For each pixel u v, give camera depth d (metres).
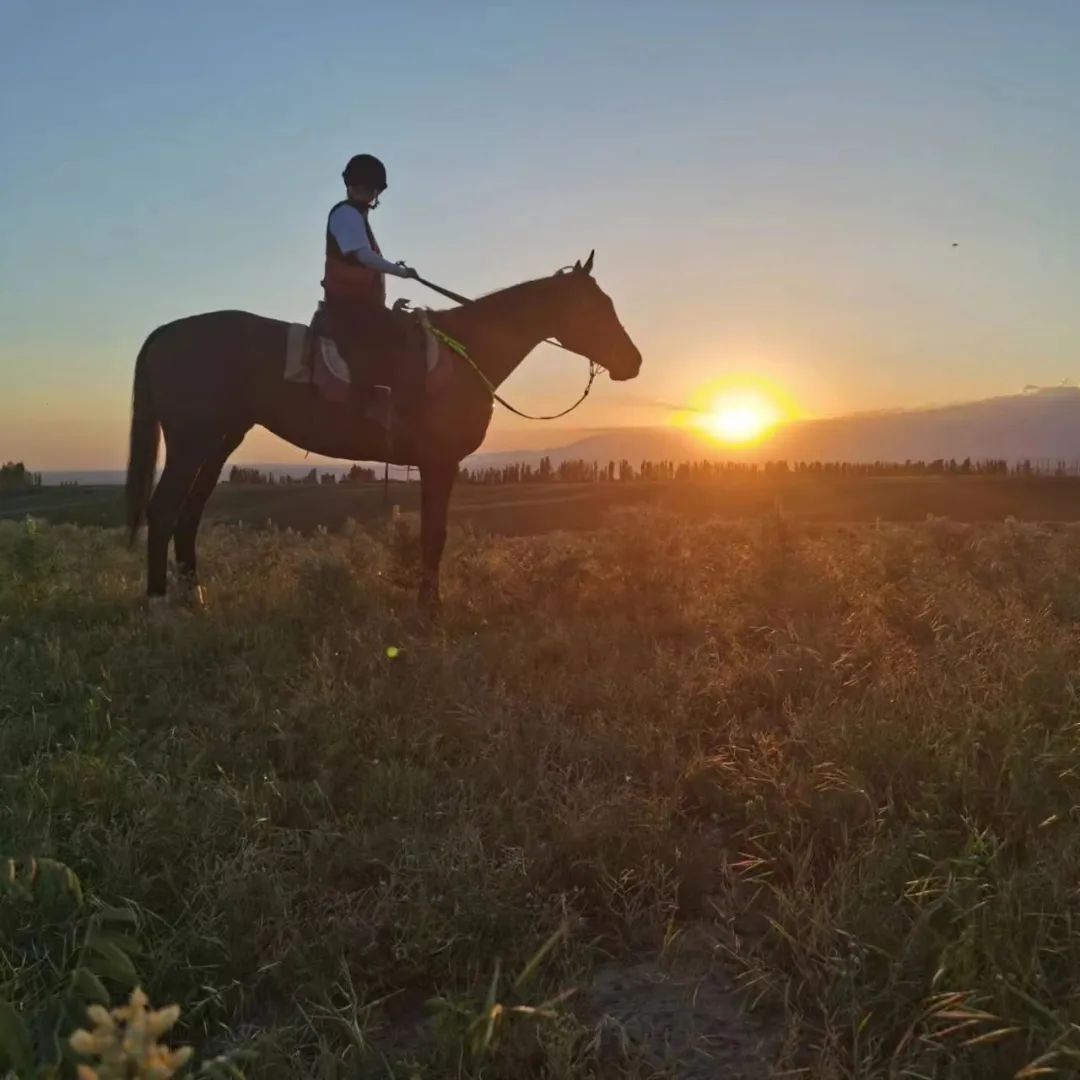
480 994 2.94
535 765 4.50
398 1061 2.67
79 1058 2.36
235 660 6.42
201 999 2.98
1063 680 4.92
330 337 7.91
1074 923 2.87
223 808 4.00
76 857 3.60
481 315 8.46
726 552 10.67
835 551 10.79
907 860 3.31
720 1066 2.66
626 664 5.97
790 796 4.01
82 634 7.27
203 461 8.29
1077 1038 2.41
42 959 2.98
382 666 5.94
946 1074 2.47
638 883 3.51
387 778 4.33
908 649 5.93
